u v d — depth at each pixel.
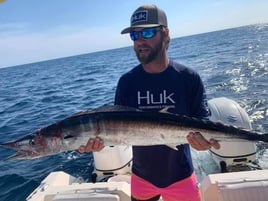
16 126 12.09
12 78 50.94
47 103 17.36
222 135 2.34
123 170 4.79
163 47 2.54
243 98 10.67
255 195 3.00
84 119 2.37
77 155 7.18
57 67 70.00
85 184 3.52
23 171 6.80
